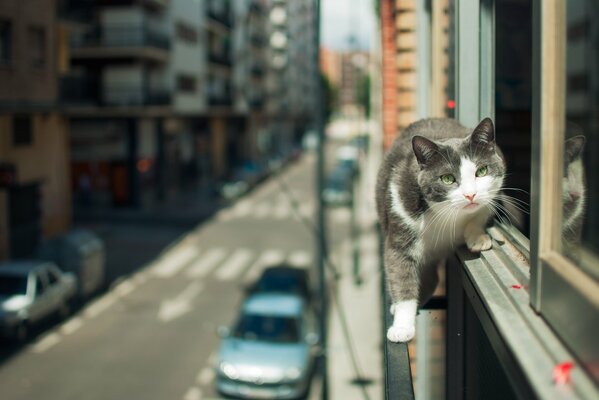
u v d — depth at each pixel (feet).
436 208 11.53
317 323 60.95
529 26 18.83
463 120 14.17
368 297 72.13
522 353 6.45
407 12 25.81
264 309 52.39
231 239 109.40
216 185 159.12
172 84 141.28
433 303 15.17
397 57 26.91
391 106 31.37
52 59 88.79
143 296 75.05
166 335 61.00
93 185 140.77
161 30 136.87
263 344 49.03
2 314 56.85
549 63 7.31
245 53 208.85
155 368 52.54
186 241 107.65
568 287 6.40
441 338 17.56
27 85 82.17
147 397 46.91
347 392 47.32
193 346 57.98
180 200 150.10
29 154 87.45
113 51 123.95
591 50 6.23
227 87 195.11
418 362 19.67
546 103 7.39
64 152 98.48
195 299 74.13
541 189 7.41
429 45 21.15
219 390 47.09
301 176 198.18
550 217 7.29
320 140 48.26
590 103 6.31
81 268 71.51
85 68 129.39
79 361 53.78
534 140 7.78
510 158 18.90
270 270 65.72
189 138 177.37
